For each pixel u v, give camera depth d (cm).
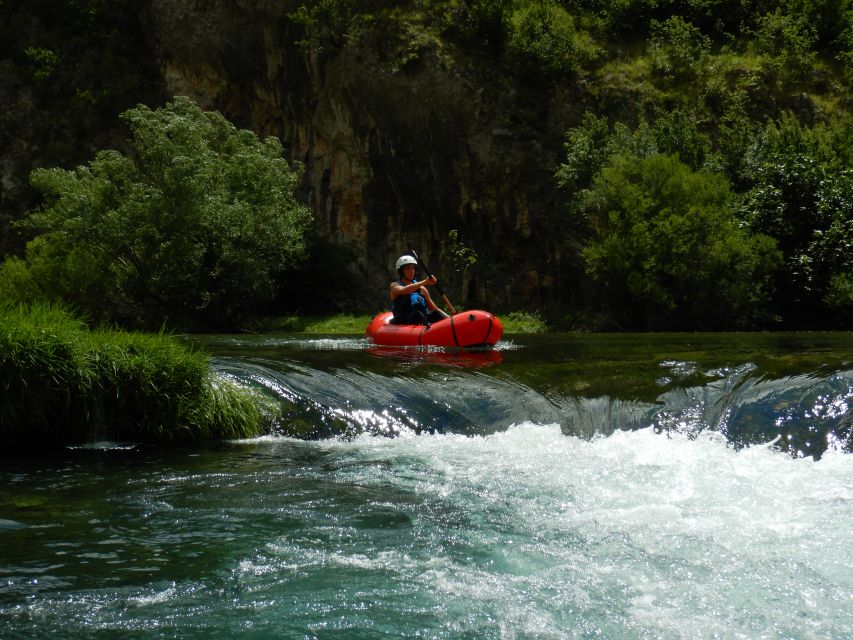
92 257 2088
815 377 593
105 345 584
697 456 497
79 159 2944
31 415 550
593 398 617
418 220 2616
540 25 2497
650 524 375
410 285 1048
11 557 333
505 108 2438
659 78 2528
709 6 2789
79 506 409
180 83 2950
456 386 662
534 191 2427
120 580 310
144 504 413
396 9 2556
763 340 1139
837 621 280
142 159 2169
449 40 2506
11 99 2958
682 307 1919
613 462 490
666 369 698
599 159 2150
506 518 388
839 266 1891
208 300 2203
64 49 3041
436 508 405
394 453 530
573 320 2203
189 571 321
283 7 2631
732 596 299
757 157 2122
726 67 2512
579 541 355
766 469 465
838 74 2525
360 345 1094
